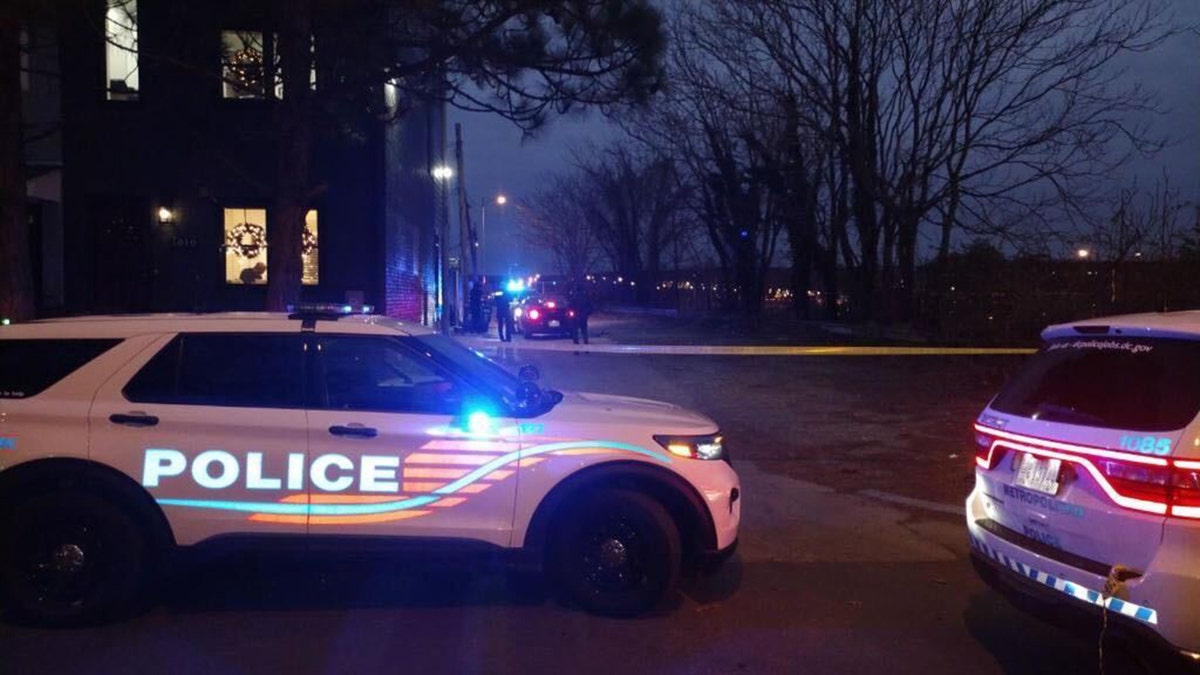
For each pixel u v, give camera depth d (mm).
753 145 27531
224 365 5246
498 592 5848
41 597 5078
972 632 5238
